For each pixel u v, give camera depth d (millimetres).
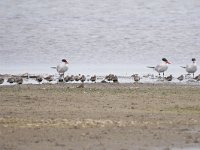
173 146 22359
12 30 75000
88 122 26328
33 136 23562
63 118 27344
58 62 60312
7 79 46594
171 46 67312
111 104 32219
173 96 35875
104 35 72062
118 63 59125
